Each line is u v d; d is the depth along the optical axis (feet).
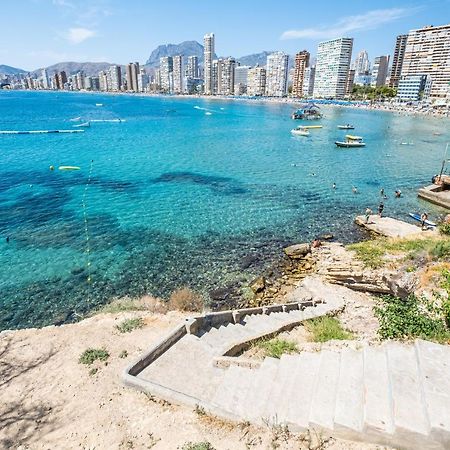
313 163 189.98
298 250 84.74
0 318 59.72
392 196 136.05
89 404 30.71
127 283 71.31
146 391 31.37
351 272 67.31
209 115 469.98
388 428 20.57
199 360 36.47
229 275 75.87
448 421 19.25
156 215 107.34
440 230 93.30
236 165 179.73
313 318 49.65
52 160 172.96
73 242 87.20
